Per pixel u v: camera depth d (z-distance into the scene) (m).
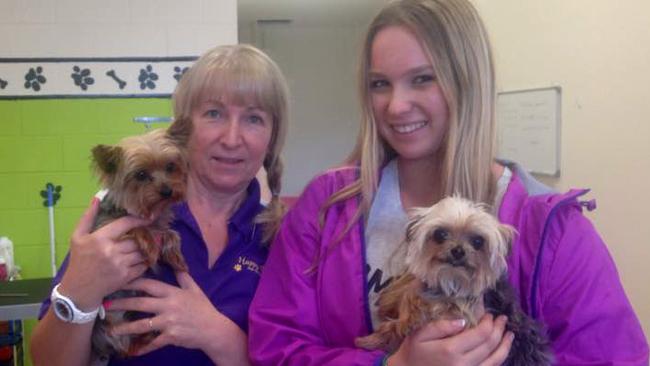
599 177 2.95
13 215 3.64
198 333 1.44
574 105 3.12
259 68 1.62
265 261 1.65
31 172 3.63
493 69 1.29
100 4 3.60
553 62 3.30
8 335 3.40
